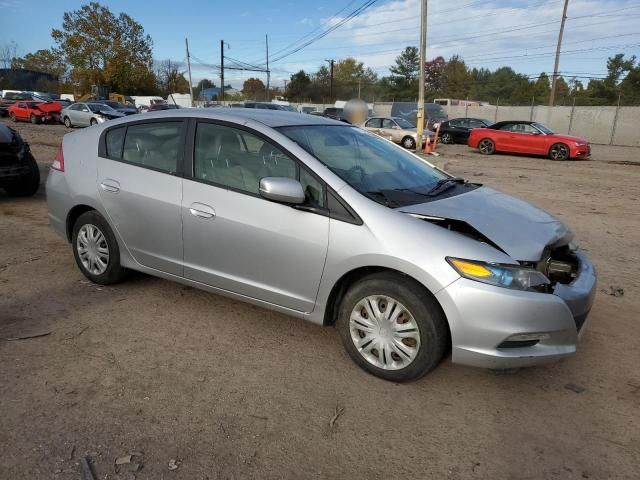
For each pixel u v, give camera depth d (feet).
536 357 9.80
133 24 196.44
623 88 186.70
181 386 10.42
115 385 10.36
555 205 30.78
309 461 8.45
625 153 75.51
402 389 10.57
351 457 8.58
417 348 10.18
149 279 15.96
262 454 8.57
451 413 9.85
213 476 8.04
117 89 200.23
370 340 10.80
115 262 14.69
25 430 8.90
